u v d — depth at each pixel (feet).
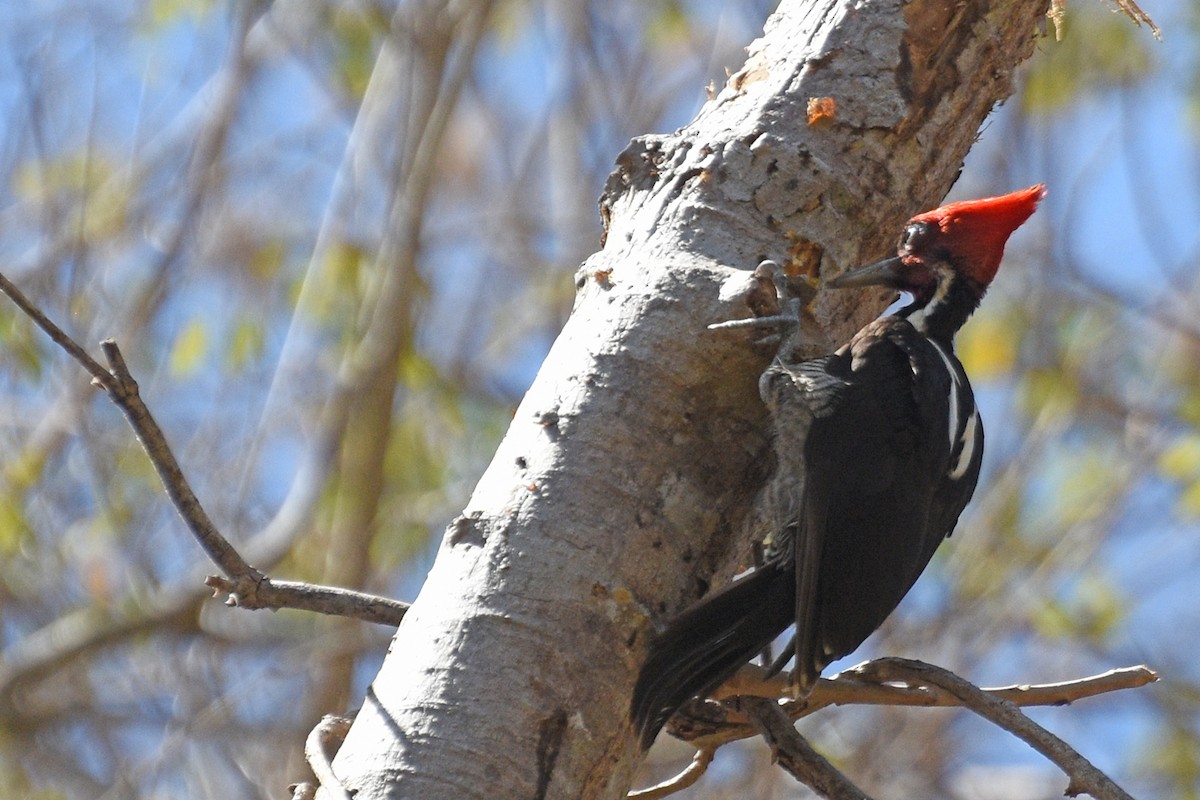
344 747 18.11
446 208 50.37
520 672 18.07
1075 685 20.67
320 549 43.50
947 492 24.52
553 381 19.99
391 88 43.83
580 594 18.60
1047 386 43.55
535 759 17.81
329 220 43.32
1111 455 43.83
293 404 44.39
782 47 21.88
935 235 26.23
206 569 41.50
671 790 21.77
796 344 21.50
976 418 25.54
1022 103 44.52
